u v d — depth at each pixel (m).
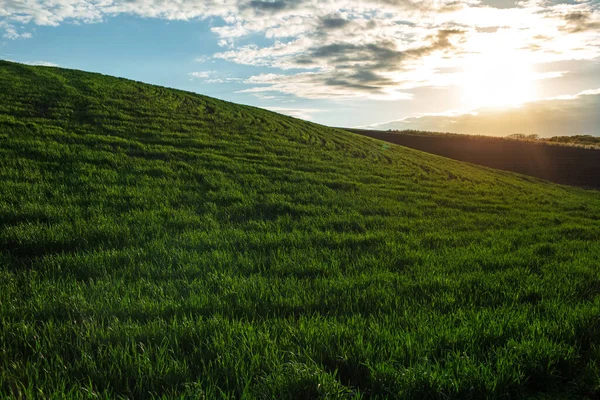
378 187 19.72
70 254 6.99
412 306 5.39
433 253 8.78
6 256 6.78
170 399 3.04
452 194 21.27
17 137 17.08
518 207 20.20
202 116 31.50
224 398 3.09
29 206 9.63
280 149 25.48
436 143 79.62
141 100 32.06
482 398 3.47
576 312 5.15
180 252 7.67
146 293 5.46
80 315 4.53
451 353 4.02
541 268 7.88
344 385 3.60
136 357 3.56
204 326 4.29
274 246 8.77
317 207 13.59
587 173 59.16
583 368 3.96
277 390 3.26
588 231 13.60
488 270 7.67
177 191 13.45
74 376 3.30
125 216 10.06
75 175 13.46
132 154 18.02
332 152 28.92
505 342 4.36
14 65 36.41
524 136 130.38
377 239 9.95
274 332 4.32
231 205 12.84
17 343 3.81
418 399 3.37
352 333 4.26
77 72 40.06
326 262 7.65
